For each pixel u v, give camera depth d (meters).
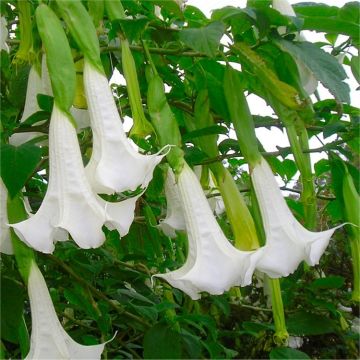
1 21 0.93
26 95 0.92
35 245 0.65
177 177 0.74
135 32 0.77
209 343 1.20
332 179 0.93
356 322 1.36
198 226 0.72
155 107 0.76
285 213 0.76
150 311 1.07
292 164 1.22
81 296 1.12
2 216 0.74
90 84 0.71
